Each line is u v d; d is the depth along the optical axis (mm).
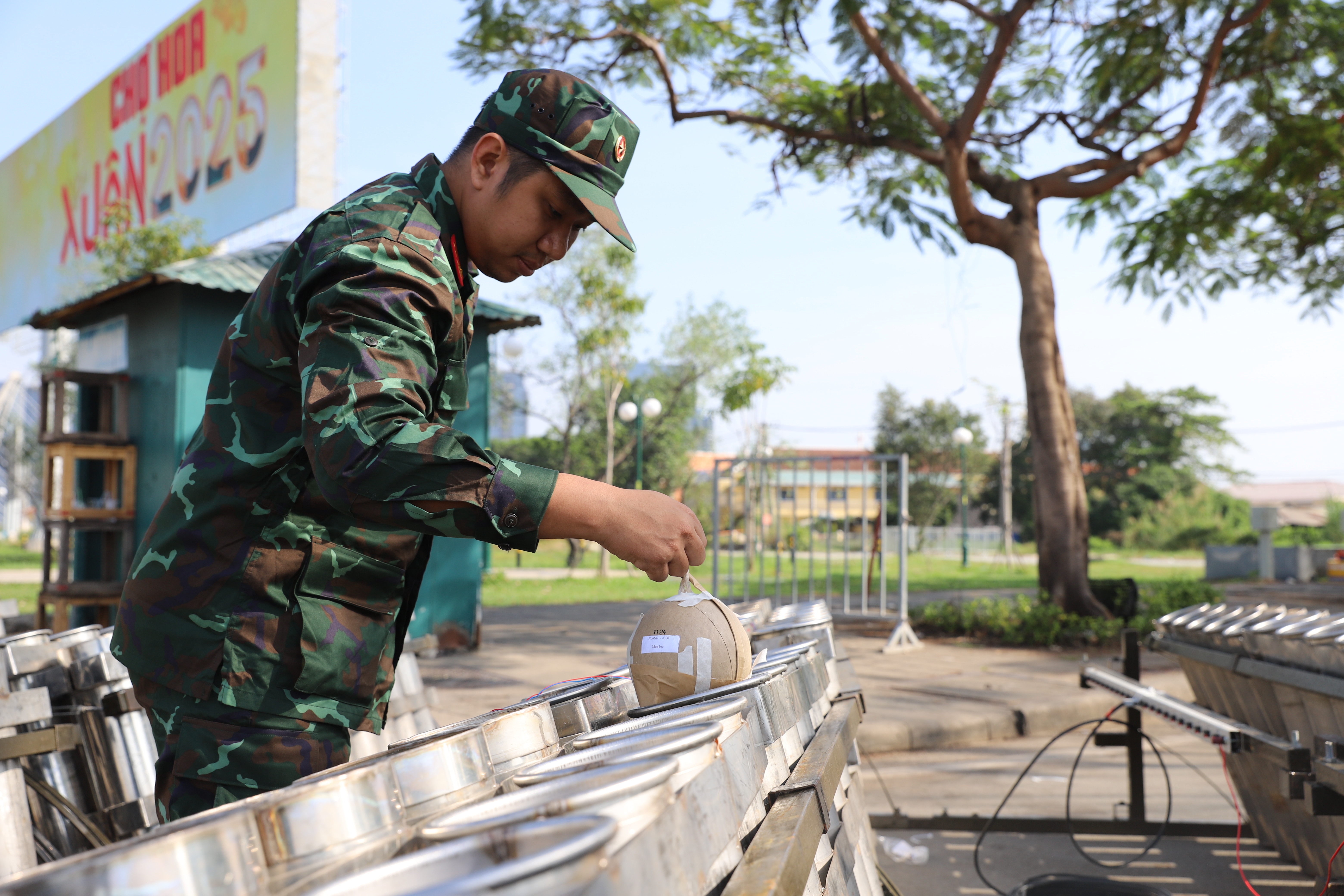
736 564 24688
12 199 32469
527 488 1344
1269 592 24062
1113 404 64250
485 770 1133
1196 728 3297
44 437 8625
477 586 9758
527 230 1675
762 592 10641
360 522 1693
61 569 8656
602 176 1657
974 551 49000
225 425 1649
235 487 1631
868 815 4266
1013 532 56844
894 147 12875
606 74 12844
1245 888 3617
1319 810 2637
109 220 21625
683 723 1111
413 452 1303
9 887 627
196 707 1637
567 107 1636
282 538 1649
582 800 720
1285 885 3621
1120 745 4359
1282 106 13242
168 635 1648
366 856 881
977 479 56250
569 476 1393
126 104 26688
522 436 35125
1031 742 6734
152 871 671
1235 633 3383
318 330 1389
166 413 8555
